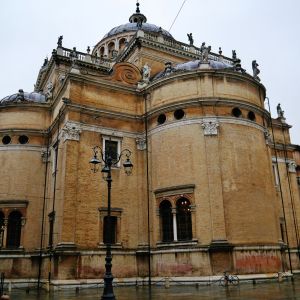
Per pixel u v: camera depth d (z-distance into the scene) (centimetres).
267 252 2552
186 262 2472
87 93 2869
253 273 2441
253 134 2797
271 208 2739
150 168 2864
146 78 3161
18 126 3253
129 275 2630
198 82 2823
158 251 2619
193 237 2502
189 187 2592
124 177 2838
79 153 2686
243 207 2564
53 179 2955
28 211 3050
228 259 2383
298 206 3856
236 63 3112
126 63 3222
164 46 3838
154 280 2569
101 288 2411
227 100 2755
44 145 3259
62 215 2492
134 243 2736
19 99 3394
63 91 2980
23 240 2964
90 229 2580
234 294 1809
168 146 2770
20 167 3141
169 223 2650
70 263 2414
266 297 1639
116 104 2978
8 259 2877
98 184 2705
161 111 2867
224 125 2708
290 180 3909
